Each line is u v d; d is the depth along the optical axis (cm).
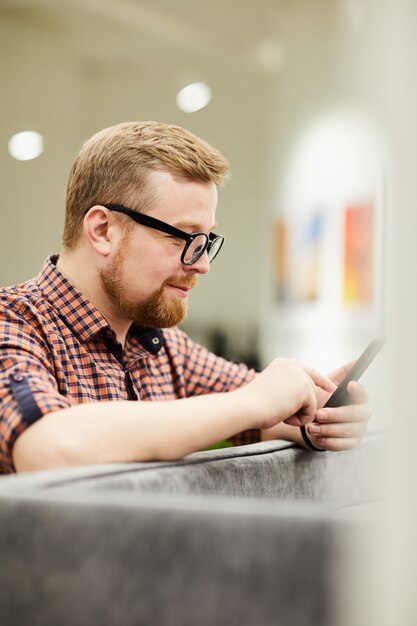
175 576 60
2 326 108
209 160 117
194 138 120
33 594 64
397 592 57
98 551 62
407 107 67
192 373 144
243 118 561
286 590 57
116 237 116
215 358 148
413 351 62
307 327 473
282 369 103
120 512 61
